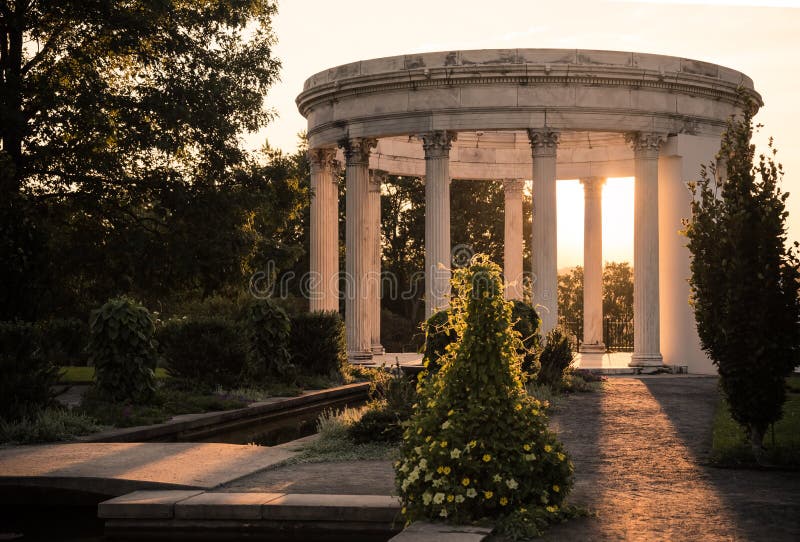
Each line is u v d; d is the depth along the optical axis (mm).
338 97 40844
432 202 38406
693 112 39719
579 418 22562
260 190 39969
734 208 16234
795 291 15875
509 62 37406
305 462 15852
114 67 41344
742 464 15430
